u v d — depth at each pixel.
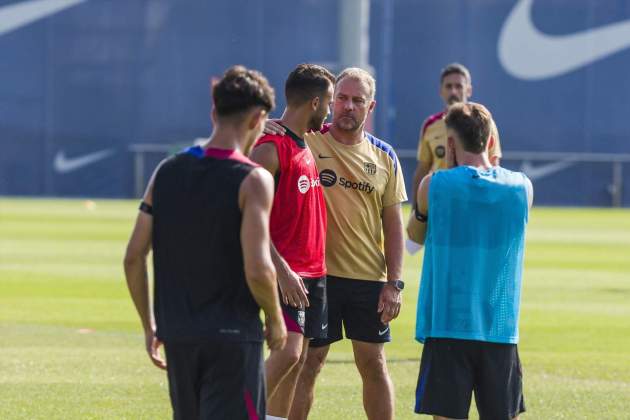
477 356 21.55
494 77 155.25
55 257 69.31
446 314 21.47
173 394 18.72
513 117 155.75
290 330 23.00
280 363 22.97
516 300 21.69
